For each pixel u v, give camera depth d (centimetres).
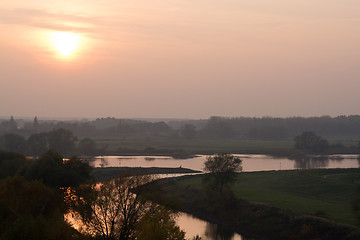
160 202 4656
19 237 3678
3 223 4444
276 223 7494
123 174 4891
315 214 7494
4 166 8569
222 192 9294
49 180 7225
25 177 7481
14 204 4991
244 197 9512
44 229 3769
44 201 5153
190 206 9431
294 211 7769
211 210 8838
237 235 7425
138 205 4669
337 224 6656
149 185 4875
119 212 4612
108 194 4662
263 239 7162
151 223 3966
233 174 9588
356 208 6694
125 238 4512
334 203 8875
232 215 8394
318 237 6588
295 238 6806
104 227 4559
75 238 4191
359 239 6056
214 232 7575
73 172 7550
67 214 5128
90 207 4566
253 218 7950
